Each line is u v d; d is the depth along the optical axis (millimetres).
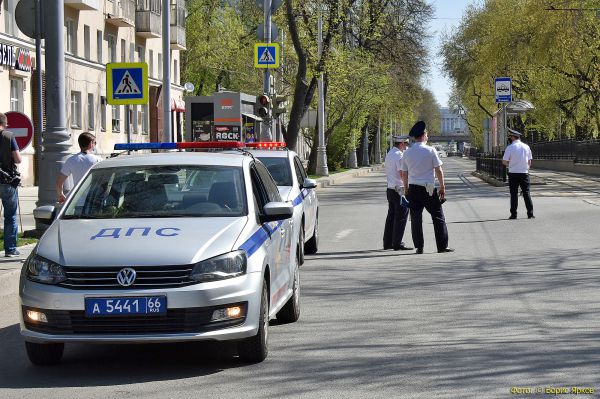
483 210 48656
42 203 31969
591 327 17281
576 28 79375
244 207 16016
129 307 13742
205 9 125312
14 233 26375
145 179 16625
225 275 14125
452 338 16484
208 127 92750
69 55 82812
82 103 87250
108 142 95312
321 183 85375
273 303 16047
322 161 106688
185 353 15719
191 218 15570
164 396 12773
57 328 13930
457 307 19875
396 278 24656
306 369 14297
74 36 85562
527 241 33125
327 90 110688
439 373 13797
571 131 145375
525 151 42594
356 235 37375
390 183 31672
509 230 37312
